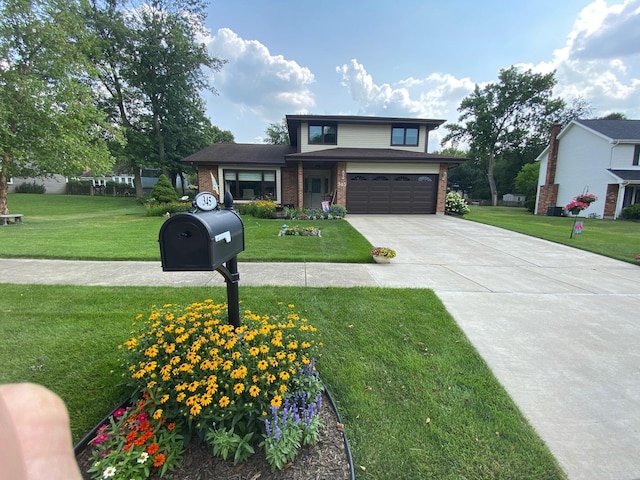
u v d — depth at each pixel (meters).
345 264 5.75
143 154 20.66
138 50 18.83
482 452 1.76
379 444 1.79
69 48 12.16
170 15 19.02
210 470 1.57
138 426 1.66
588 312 3.72
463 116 32.47
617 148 17.00
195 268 1.69
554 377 2.45
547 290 4.48
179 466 1.57
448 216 13.88
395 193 14.46
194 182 36.41
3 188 11.84
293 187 16.86
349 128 15.84
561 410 2.10
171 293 3.96
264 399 1.75
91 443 1.66
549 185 20.31
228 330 2.07
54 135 11.58
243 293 4.01
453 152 48.84
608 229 11.99
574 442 1.84
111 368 2.37
